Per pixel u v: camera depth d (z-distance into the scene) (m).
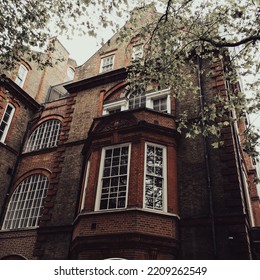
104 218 10.58
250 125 9.96
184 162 12.30
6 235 14.15
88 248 10.21
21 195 15.83
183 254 10.06
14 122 18.56
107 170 12.13
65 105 18.86
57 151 15.92
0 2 9.79
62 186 14.16
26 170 16.77
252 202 16.62
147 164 11.70
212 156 11.95
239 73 11.09
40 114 19.70
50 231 12.66
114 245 9.85
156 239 9.81
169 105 14.53
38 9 10.27
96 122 13.88
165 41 10.88
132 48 18.98
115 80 17.59
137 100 16.05
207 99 13.73
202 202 10.93
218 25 10.89
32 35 10.36
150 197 10.95
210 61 14.13
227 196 10.62
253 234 10.99
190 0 10.40
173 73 11.08
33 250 12.84
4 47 10.16
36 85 22.27
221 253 9.56
